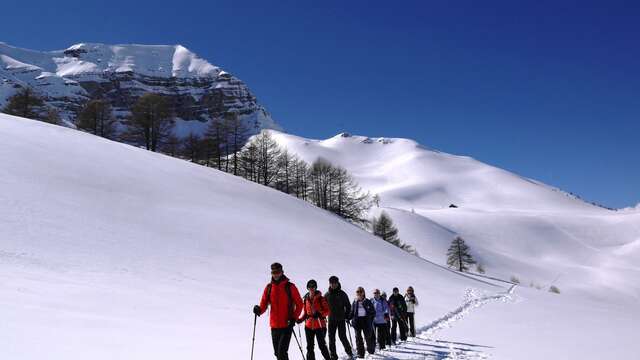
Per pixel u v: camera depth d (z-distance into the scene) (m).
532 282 140.00
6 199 26.41
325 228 43.94
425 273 40.50
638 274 155.75
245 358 11.15
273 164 76.50
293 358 12.05
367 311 12.74
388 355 12.99
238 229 34.00
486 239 194.12
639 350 15.16
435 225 184.00
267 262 29.86
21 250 21.03
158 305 17.00
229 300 20.17
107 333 11.87
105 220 28.34
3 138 35.72
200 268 25.36
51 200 28.41
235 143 74.44
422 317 23.05
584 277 152.25
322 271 31.20
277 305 9.11
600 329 22.14
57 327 11.64
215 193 41.22
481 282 52.72
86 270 20.69
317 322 10.56
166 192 36.84
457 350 14.24
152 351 10.70
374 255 39.88
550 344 15.98
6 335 10.16
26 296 14.64
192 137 75.69
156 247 26.75
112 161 39.69
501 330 19.84
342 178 85.50
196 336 13.10
